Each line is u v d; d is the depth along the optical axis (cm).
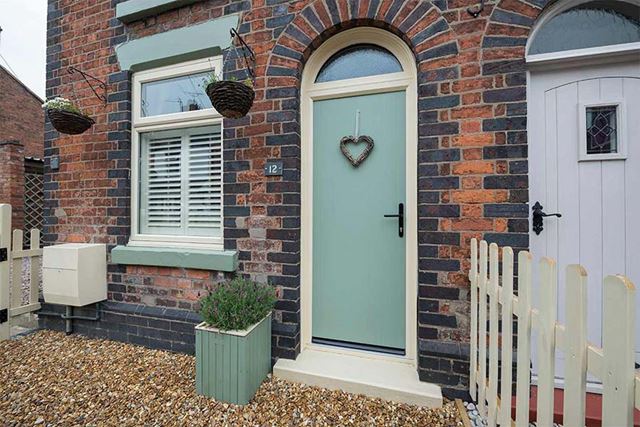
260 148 226
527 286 117
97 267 264
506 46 183
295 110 220
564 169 188
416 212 208
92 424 167
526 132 179
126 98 268
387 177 220
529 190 189
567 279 87
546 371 100
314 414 174
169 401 185
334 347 228
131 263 259
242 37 232
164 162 272
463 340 189
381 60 224
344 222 229
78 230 282
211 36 240
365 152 222
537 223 189
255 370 193
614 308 71
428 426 166
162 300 254
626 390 67
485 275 162
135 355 241
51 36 295
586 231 186
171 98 270
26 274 507
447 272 191
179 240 258
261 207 226
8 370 219
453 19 191
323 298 235
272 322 222
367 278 226
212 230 255
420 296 196
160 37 255
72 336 275
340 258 231
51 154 293
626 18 185
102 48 276
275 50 224
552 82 190
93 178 277
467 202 187
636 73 179
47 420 169
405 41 207
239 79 232
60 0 291
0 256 267
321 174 233
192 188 263
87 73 280
